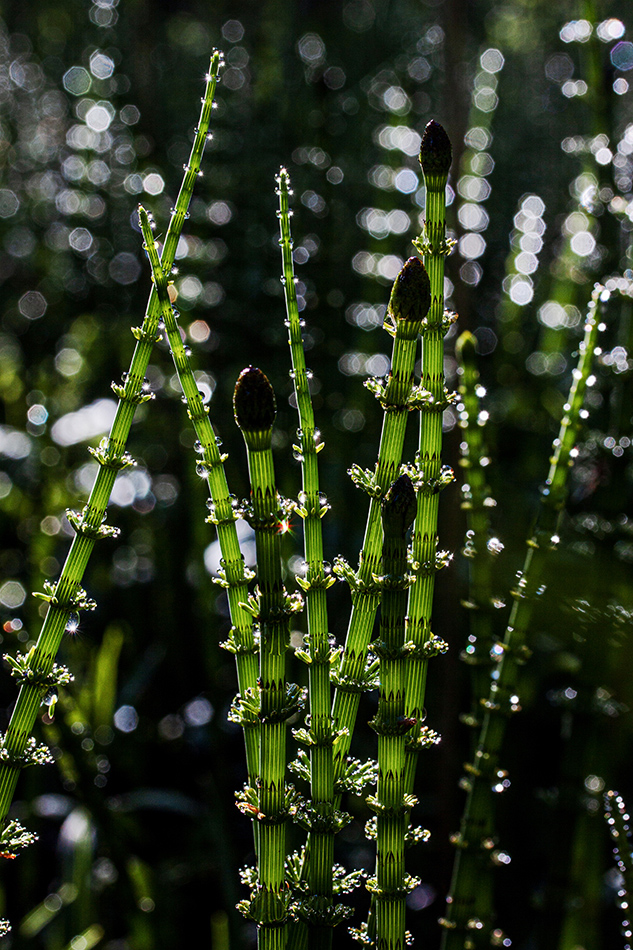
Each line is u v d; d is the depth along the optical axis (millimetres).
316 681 553
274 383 1270
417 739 575
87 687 992
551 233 1479
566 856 690
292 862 573
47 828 1126
